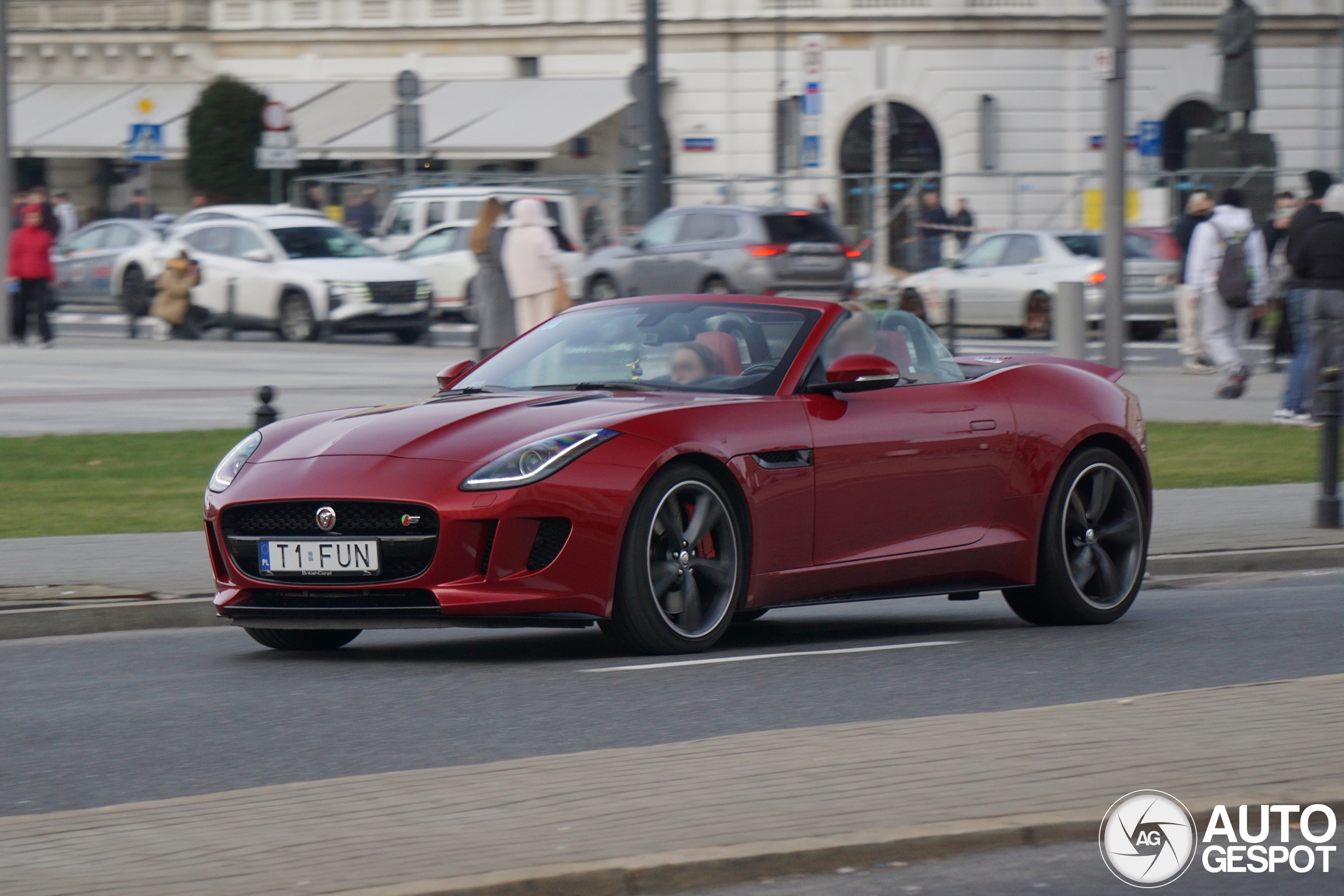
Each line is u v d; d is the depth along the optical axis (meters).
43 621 16.28
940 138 76.44
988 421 15.62
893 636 15.86
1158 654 14.45
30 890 8.01
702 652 14.33
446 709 12.20
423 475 13.39
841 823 8.90
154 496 24.41
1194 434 31.02
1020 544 15.78
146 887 8.02
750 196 66.62
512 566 13.22
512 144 77.56
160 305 55.56
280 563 13.71
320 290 53.03
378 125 80.38
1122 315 40.19
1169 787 9.57
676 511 13.91
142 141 68.50
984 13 75.75
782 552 14.40
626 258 53.41
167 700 12.73
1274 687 12.22
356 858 8.38
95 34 88.81
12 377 41.88
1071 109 76.31
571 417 13.90
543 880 8.00
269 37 85.94
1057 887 8.35
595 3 80.00
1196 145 65.50
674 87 78.31
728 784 9.66
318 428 14.50
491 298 32.62
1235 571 20.55
